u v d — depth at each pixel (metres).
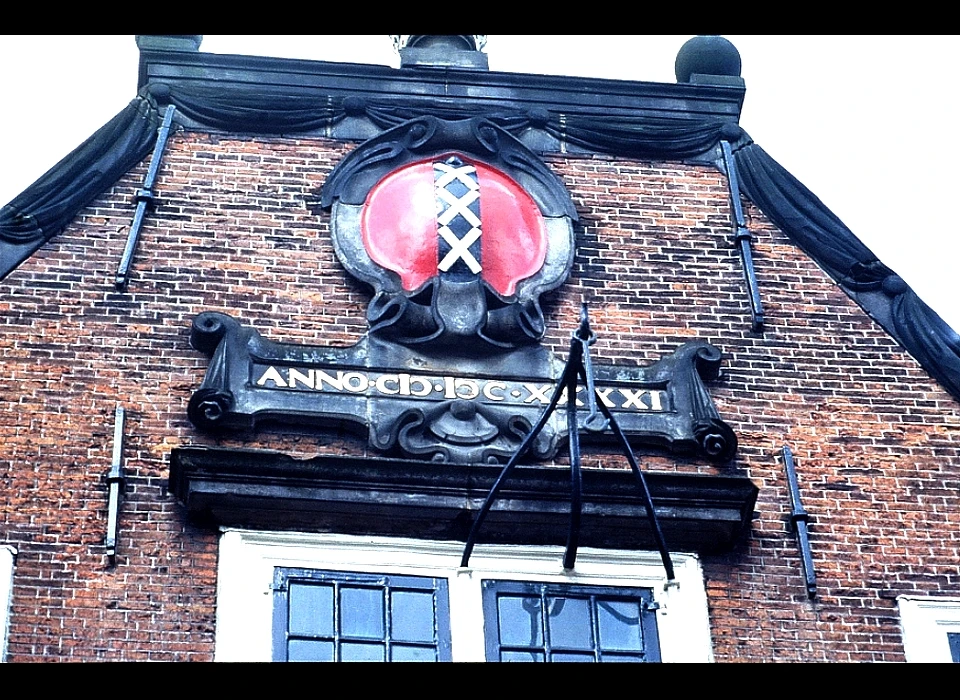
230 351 14.13
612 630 13.46
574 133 15.88
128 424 13.88
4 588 13.05
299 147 15.49
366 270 14.74
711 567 13.84
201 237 14.86
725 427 14.29
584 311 13.24
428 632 13.27
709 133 16.05
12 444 13.65
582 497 13.74
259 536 13.49
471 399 14.20
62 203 14.73
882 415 14.69
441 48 16.41
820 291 15.30
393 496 13.60
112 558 13.27
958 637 13.73
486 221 14.99
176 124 15.42
